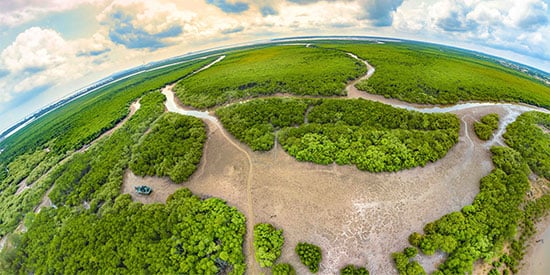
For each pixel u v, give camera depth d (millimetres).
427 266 34125
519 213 39625
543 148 51906
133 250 36750
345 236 37438
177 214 41125
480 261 34906
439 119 58906
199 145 57031
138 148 59156
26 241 44344
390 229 38000
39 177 63781
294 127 58281
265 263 34219
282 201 43000
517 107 71562
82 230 42031
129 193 49844
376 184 44344
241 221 39375
